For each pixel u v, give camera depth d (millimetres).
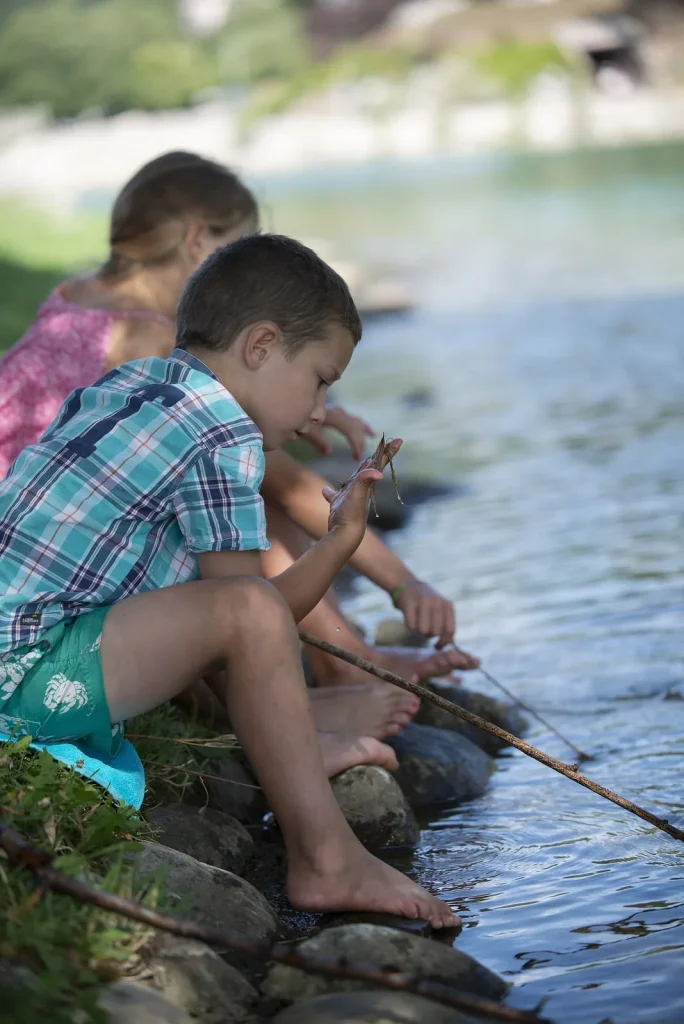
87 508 5117
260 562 5234
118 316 7223
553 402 16953
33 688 5008
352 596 10008
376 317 27547
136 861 4797
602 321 24234
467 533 11156
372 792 5898
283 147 108500
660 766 6465
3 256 29312
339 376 5633
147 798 5785
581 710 7293
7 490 5227
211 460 5121
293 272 5426
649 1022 4211
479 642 8484
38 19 145000
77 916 4203
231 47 148500
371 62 112750
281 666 4930
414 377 19766
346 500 5242
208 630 4926
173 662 4961
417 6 126125
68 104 143375
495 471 13359
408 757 6484
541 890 5254
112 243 7543
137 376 5500
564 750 6812
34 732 5043
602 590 9312
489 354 21484
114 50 142625
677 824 5766
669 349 20469
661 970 4531
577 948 4742
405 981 3893
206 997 4262
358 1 152250
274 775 4984
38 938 3957
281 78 147875
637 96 108750
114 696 4977
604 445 14148
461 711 5371
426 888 5371
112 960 4180
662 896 5113
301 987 4418
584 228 42969
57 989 3840
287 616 4965
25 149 127500
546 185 61875
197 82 143500
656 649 8078
